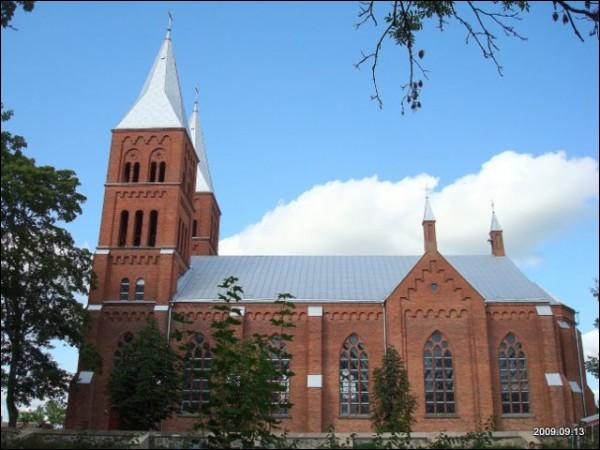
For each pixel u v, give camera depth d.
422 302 57.19
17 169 42.84
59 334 47.31
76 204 48.66
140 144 63.97
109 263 59.72
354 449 26.48
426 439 40.00
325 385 55.19
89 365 53.00
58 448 27.25
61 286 47.34
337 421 53.94
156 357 46.88
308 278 63.12
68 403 52.78
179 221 62.91
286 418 53.66
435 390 54.69
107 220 61.06
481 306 56.88
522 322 57.44
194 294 59.72
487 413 53.41
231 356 24.27
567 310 62.16
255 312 57.84
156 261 59.59
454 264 66.75
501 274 64.19
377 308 57.84
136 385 46.25
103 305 57.84
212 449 24.02
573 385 56.88
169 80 68.06
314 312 57.00
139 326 57.16
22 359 45.75
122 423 53.03
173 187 61.91
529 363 56.12
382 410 46.81
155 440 36.06
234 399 24.22
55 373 45.78
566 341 59.88
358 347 56.78
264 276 63.69
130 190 62.16
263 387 24.22
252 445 24.61
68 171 49.53
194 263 67.81
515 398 55.16
